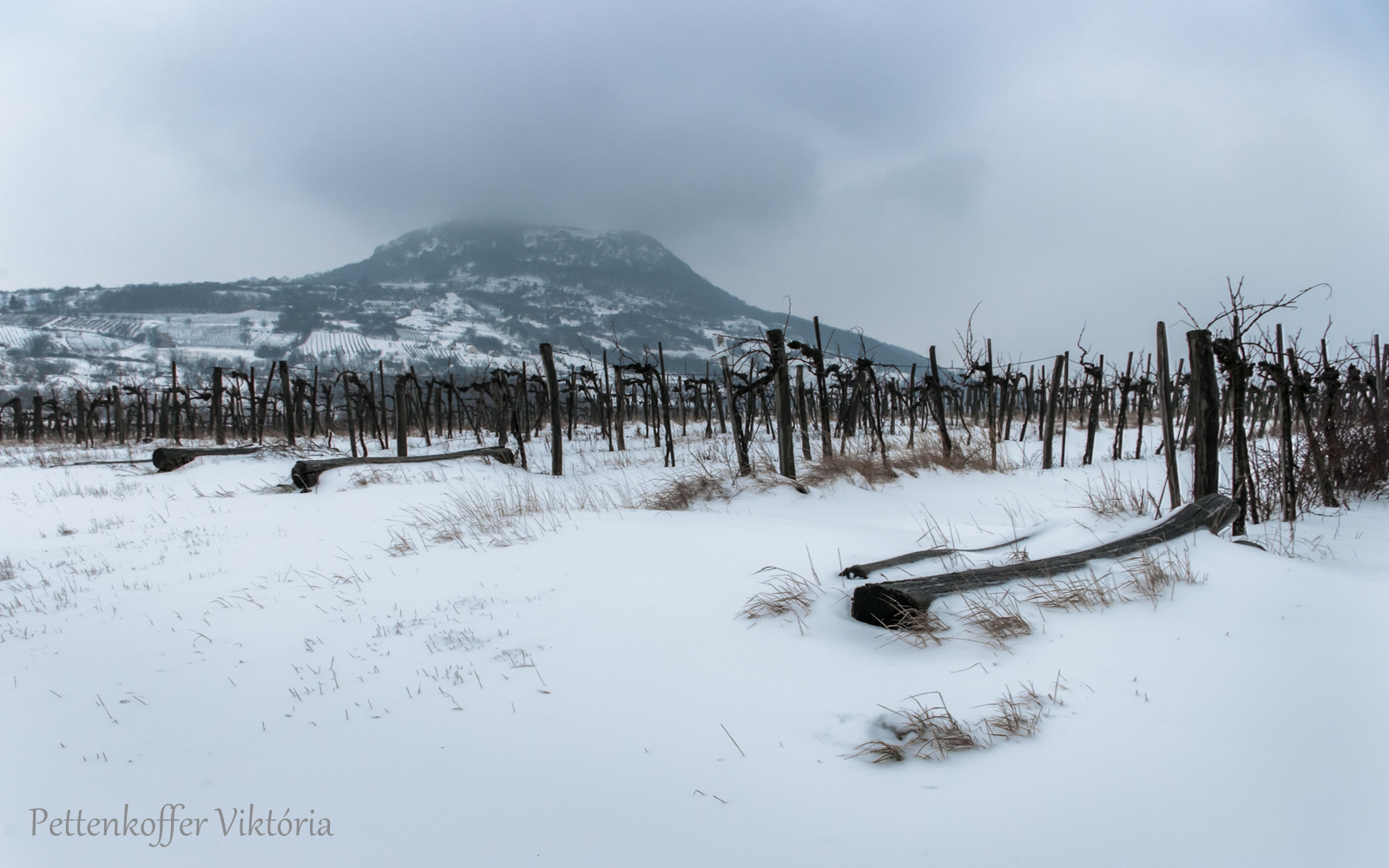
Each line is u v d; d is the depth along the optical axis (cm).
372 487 1288
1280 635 365
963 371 1870
